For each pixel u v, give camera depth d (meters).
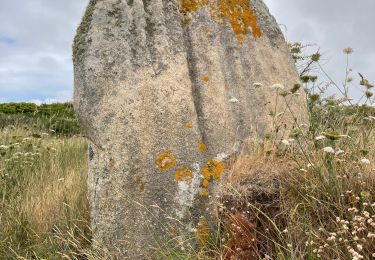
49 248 4.23
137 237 3.82
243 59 5.00
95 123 4.00
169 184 3.97
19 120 10.74
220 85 4.63
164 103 4.15
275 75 5.20
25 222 4.66
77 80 4.14
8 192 5.53
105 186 3.92
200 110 4.42
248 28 5.17
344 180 3.67
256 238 3.59
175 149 4.07
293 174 3.94
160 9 4.45
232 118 4.60
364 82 4.18
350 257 2.98
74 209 4.66
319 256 2.95
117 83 4.09
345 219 3.41
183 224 3.87
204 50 4.68
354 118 4.44
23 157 6.55
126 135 3.98
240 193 3.90
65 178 5.54
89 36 4.20
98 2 4.33
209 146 4.31
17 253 4.30
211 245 3.75
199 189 4.02
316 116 5.12
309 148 4.31
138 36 4.28
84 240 4.31
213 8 4.98
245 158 4.34
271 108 5.01
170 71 4.26
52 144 7.68
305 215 3.50
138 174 3.93
